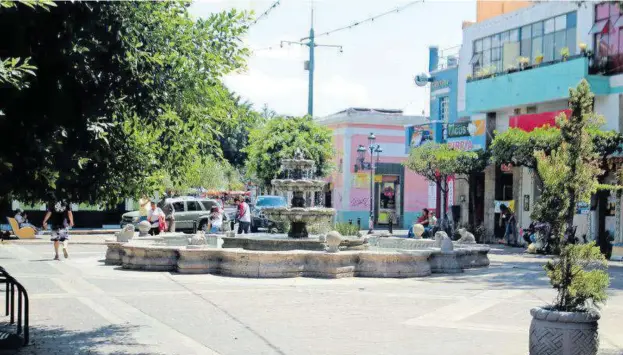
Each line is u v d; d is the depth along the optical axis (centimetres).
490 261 2216
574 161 855
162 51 725
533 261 2227
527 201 3038
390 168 4775
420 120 4784
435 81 3869
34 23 609
